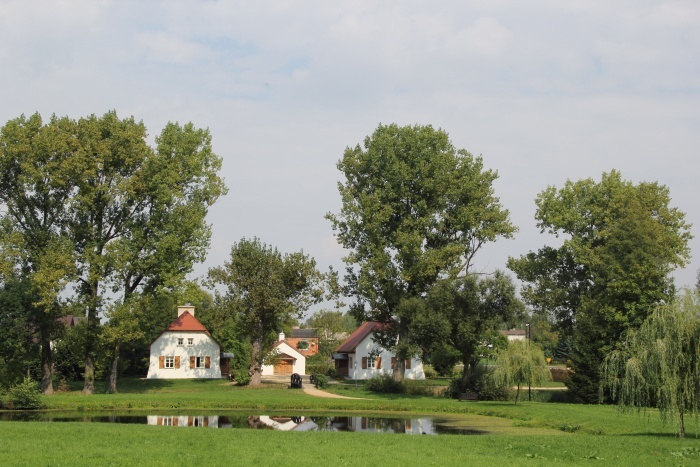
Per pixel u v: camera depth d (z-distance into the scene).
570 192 76.75
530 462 23.52
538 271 78.62
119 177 59.56
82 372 79.12
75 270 58.22
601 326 57.56
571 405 51.16
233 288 67.06
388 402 50.97
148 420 40.94
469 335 56.09
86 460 22.89
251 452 25.08
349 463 22.84
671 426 34.31
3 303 55.97
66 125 58.72
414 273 65.00
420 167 65.69
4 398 46.66
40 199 60.16
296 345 138.38
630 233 62.59
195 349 83.50
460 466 22.58
